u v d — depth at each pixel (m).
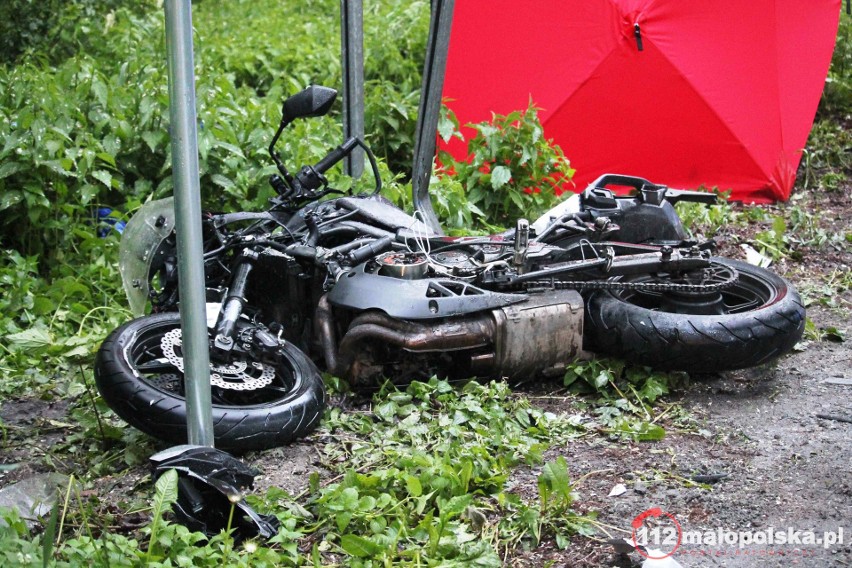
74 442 4.45
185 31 3.30
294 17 14.55
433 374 4.89
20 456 4.35
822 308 6.27
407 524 3.62
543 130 7.88
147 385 4.07
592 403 4.81
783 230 7.41
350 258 4.77
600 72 8.16
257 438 4.15
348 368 4.71
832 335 5.70
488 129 7.58
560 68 8.27
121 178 6.84
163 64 8.54
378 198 5.55
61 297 5.93
